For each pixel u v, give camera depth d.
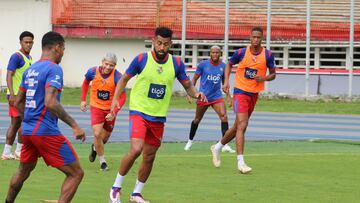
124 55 84.81
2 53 86.06
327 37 79.69
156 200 21.09
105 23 84.44
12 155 29.67
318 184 24.45
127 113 58.62
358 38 79.00
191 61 83.00
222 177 25.69
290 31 80.75
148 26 83.44
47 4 85.44
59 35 17.70
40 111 17.17
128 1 85.94
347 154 33.59
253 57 27.41
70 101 68.38
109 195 21.56
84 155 31.67
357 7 81.38
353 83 75.88
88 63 85.62
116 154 32.50
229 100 28.75
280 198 21.66
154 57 20.77
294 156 32.41
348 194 22.55
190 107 64.38
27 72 17.53
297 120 55.09
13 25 86.00
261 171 27.38
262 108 64.19
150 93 20.67
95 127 27.11
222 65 34.22
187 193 22.30
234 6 84.12
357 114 61.19
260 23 82.19
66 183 17.53
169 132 44.47
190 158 31.03
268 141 40.38
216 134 43.91
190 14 83.44
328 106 66.94
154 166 28.17
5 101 69.12
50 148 17.30
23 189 22.28
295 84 77.38
